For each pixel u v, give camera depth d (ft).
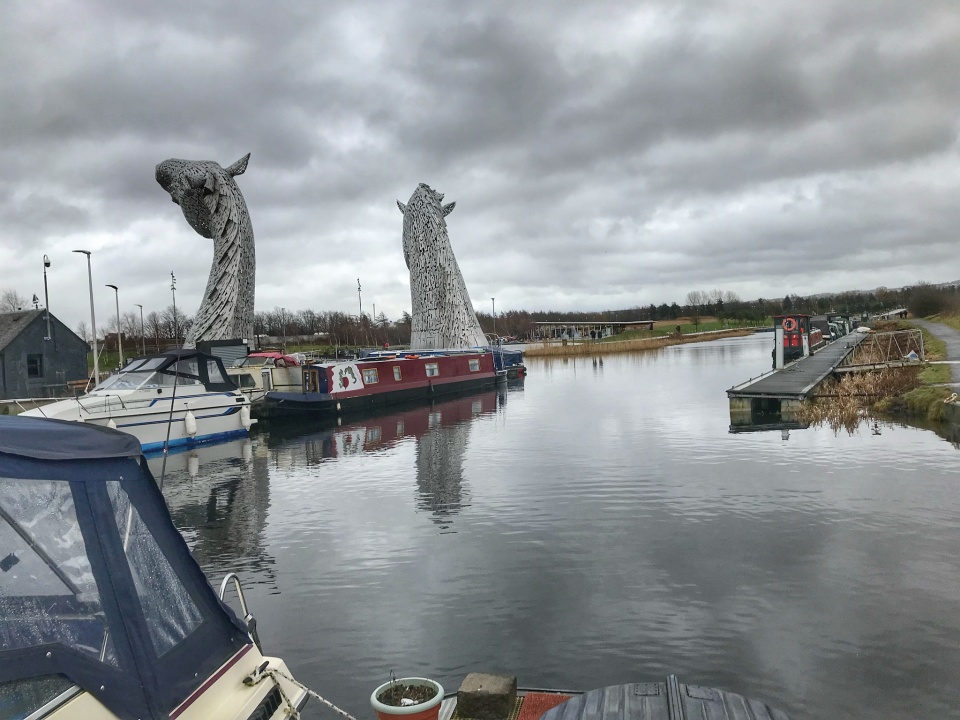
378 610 34.22
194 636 13.92
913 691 25.64
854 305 558.15
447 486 60.59
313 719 24.58
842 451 68.44
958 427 75.61
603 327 486.38
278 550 44.55
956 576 36.14
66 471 12.43
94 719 11.14
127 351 248.93
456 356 154.81
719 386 142.00
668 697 14.08
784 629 30.78
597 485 58.13
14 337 143.43
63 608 11.51
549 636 30.68
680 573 37.65
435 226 181.06
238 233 132.26
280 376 120.78
